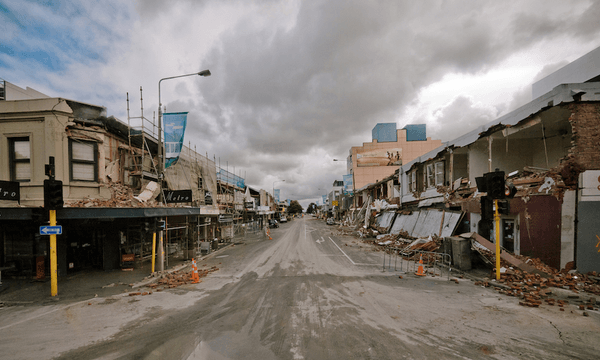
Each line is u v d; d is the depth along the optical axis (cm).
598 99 927
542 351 492
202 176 2417
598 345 511
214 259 1648
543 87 1590
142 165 1431
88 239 1347
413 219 2170
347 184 6069
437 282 1001
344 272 1182
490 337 547
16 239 1162
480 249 1141
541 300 754
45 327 649
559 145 1399
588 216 914
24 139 1145
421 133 6338
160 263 1238
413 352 493
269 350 511
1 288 1006
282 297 841
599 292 770
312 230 3956
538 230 1055
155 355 504
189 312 733
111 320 686
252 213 4484
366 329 596
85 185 1209
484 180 1001
